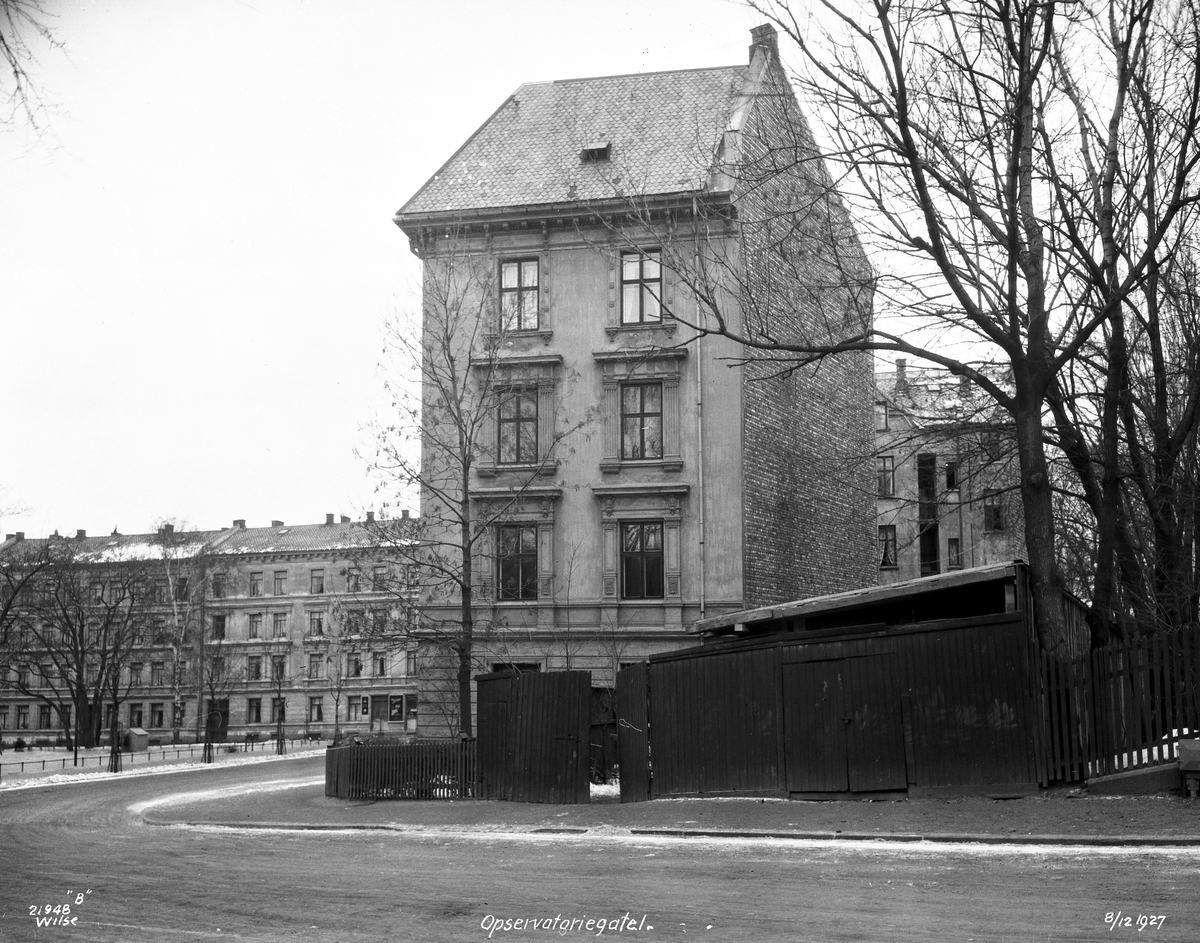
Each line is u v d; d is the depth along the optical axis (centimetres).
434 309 3381
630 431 3681
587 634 3588
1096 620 2214
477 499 3703
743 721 2103
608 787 2497
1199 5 2022
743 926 986
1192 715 1703
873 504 4806
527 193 3766
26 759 5950
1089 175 2281
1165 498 2422
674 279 3644
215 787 3650
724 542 3556
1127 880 1134
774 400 3816
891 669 1955
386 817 2252
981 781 1855
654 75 4106
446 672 3669
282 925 1068
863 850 1473
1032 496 1972
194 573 9631
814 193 2595
